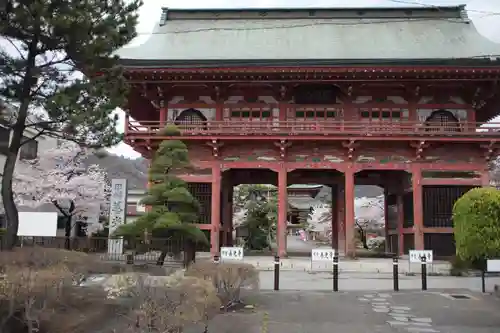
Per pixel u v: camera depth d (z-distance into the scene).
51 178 41.56
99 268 15.54
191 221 23.86
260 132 32.38
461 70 31.02
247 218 57.06
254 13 40.72
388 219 40.62
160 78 32.75
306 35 37.91
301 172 39.53
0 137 40.12
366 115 34.59
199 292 10.78
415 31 38.16
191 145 33.69
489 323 13.26
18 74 17.98
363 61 31.17
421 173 33.19
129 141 32.44
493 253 20.88
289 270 26.31
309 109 34.69
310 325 12.81
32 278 10.06
